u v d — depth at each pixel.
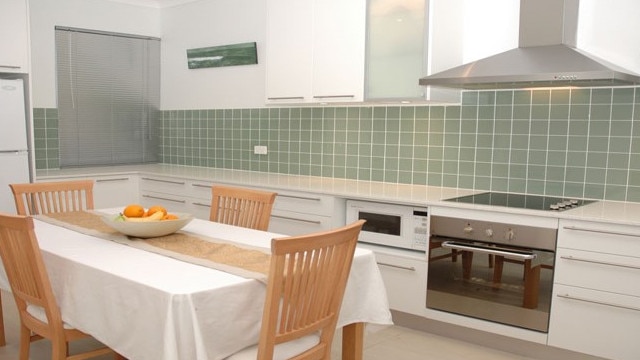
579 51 3.00
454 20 3.65
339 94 3.89
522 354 3.14
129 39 5.56
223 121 5.27
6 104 4.23
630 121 3.21
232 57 5.07
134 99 5.66
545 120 3.49
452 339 3.37
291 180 4.36
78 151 5.30
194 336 1.72
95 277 2.01
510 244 3.02
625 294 2.71
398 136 4.13
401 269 3.44
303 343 2.05
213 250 2.31
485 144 3.73
